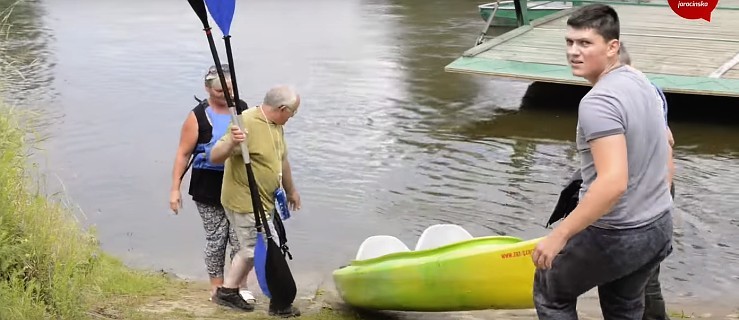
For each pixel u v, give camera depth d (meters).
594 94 3.34
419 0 28.06
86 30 22.69
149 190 9.72
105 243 8.08
